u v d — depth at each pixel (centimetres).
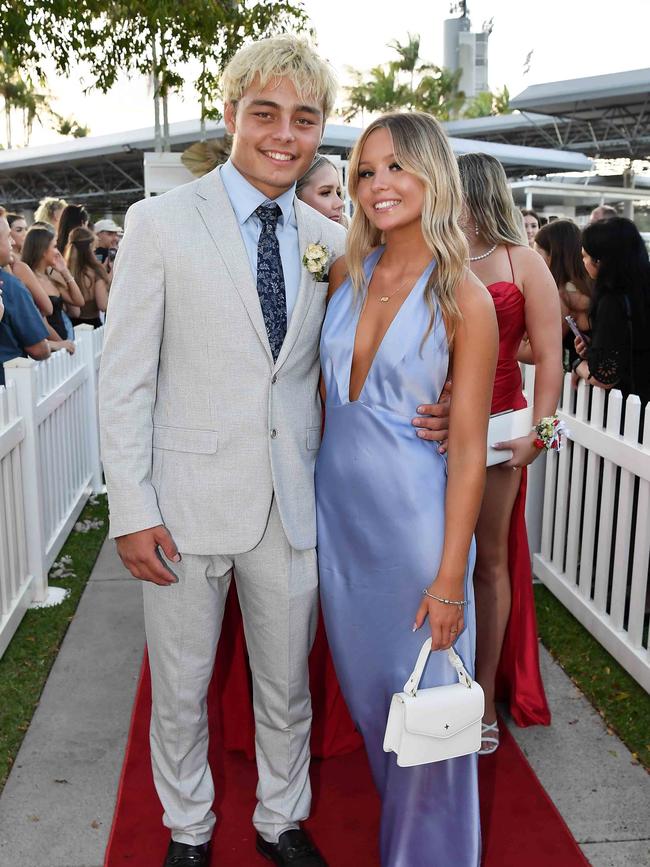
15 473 366
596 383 354
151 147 1944
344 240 218
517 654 285
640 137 1922
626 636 330
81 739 281
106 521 511
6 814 243
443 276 180
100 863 224
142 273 187
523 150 1620
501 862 222
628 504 322
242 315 191
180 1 703
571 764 268
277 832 217
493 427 248
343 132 1329
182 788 214
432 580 188
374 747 208
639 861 225
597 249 350
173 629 203
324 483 201
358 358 193
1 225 453
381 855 204
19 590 371
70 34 688
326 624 208
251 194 196
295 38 191
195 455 194
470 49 5375
